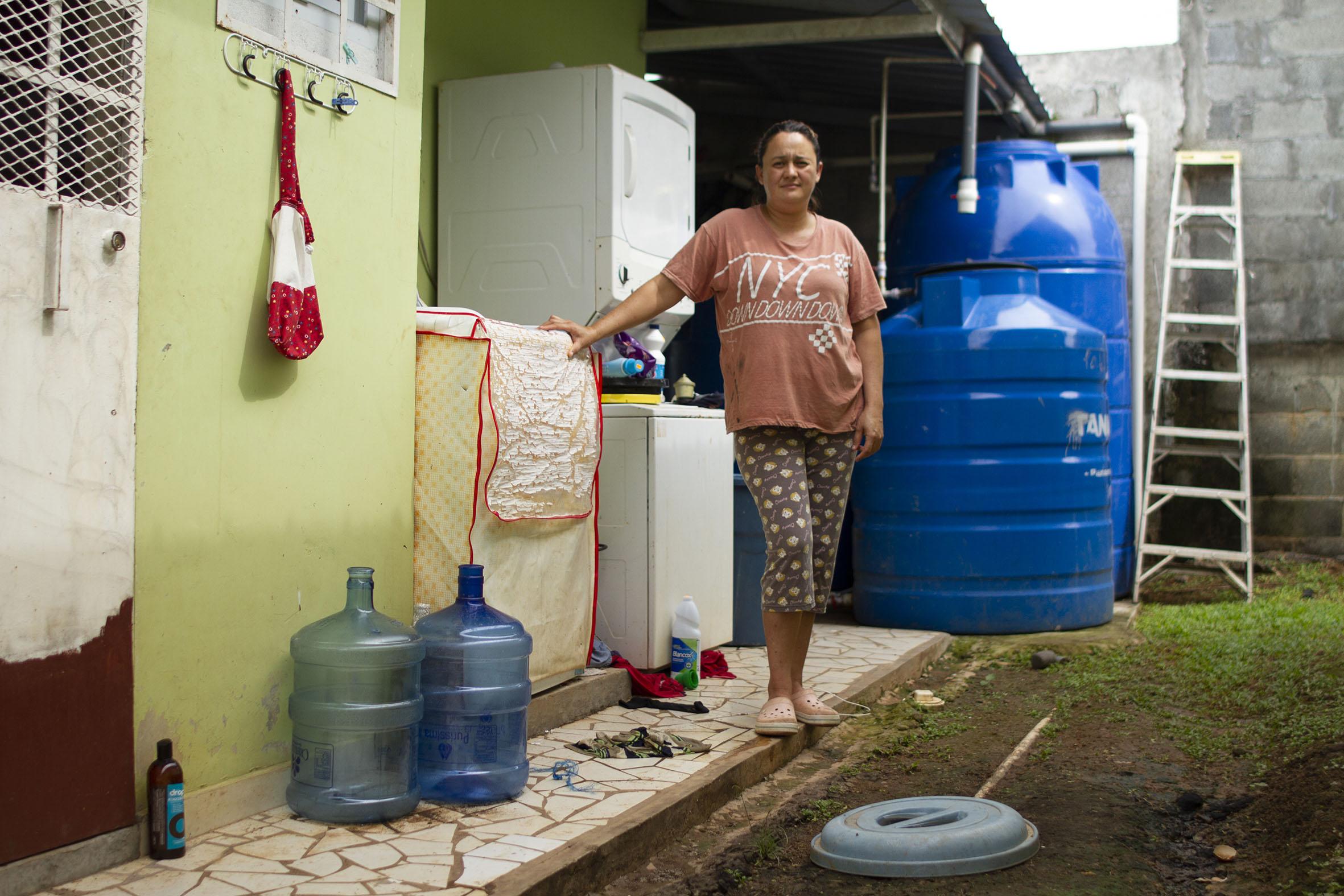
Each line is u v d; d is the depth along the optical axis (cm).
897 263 714
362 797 281
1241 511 774
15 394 227
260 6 282
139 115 249
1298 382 784
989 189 684
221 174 270
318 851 259
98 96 242
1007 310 598
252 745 285
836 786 346
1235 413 783
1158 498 791
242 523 278
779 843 303
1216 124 791
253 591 282
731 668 479
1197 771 355
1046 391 589
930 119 866
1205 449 735
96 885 237
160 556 258
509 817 286
